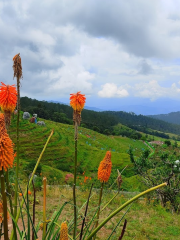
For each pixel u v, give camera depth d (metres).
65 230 1.90
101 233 7.21
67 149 50.50
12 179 7.41
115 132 120.88
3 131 1.89
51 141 51.69
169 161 13.57
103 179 2.81
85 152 53.38
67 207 8.88
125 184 18.41
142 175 14.50
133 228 8.06
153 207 11.04
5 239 2.00
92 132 89.88
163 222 8.96
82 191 12.82
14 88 2.57
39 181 13.26
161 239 7.51
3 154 1.85
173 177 13.61
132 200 2.18
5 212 1.96
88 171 44.03
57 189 11.66
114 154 52.72
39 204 8.91
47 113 101.00
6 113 2.53
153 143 105.19
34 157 44.44
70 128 81.38
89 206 9.39
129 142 97.56
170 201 12.38
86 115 158.75
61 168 38.62
